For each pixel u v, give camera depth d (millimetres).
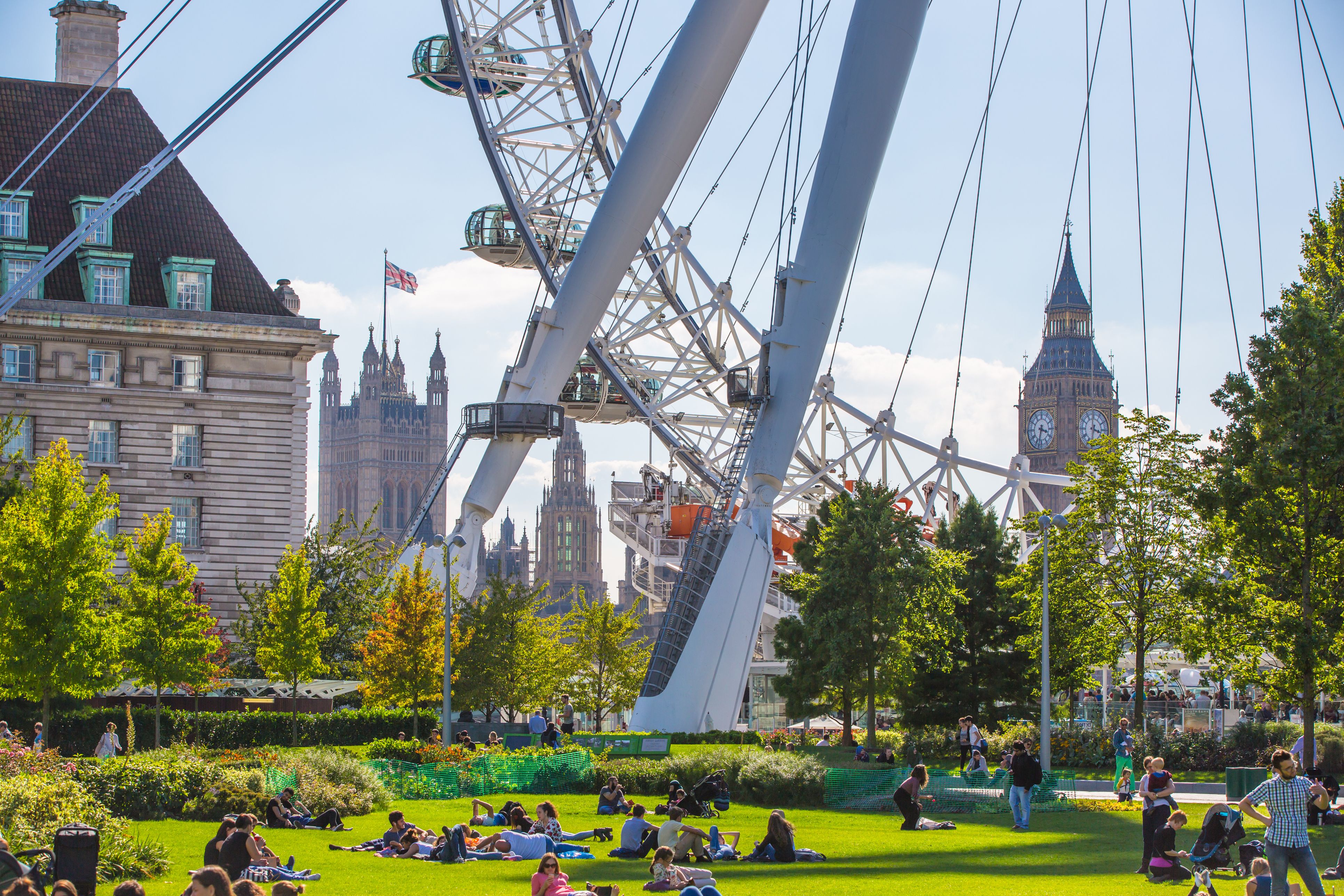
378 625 70000
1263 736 54031
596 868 27359
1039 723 63906
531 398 79688
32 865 22094
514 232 111250
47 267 70562
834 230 65688
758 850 28828
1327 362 36344
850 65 64812
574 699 87438
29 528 48312
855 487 66375
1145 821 25844
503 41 99875
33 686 48125
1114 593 57062
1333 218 41188
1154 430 57156
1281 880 20219
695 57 72875
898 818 38719
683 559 66312
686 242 100312
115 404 77000
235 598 78562
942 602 62844
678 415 105000
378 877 25438
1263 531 37188
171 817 35062
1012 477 101812
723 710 64125
